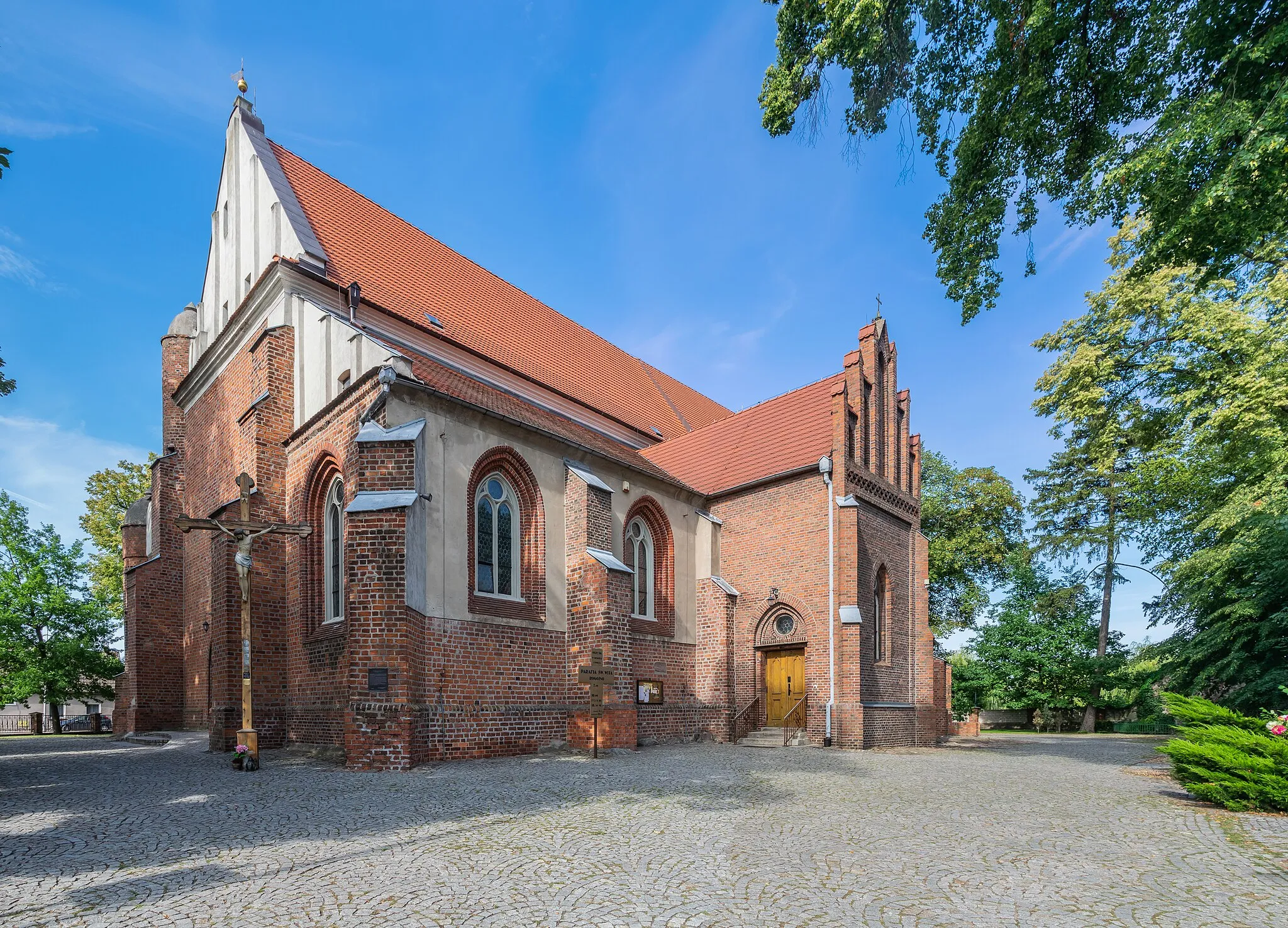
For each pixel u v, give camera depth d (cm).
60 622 3275
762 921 523
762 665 2138
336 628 1502
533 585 1680
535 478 1705
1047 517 3425
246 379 1934
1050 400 3064
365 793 1005
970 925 518
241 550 1300
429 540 1419
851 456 2097
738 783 1140
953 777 1266
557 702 1666
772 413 2417
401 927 505
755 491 2188
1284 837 796
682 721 2061
